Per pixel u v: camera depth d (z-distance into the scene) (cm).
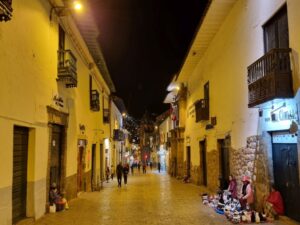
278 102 853
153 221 981
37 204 978
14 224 839
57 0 1116
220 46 1476
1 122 731
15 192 877
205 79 1822
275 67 799
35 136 963
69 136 1371
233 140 1266
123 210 1177
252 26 1064
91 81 1961
